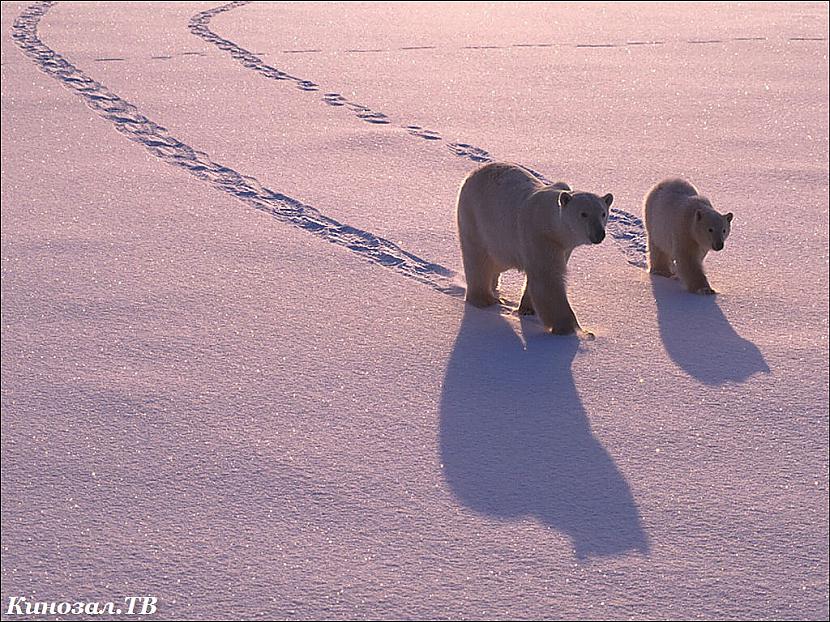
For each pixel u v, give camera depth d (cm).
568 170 961
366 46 1628
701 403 499
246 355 560
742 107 1221
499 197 620
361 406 496
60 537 378
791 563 364
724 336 588
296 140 1077
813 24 1806
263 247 748
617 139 1077
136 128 1132
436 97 1280
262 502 405
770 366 545
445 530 384
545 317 596
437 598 342
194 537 379
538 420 480
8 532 380
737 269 710
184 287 667
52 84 1336
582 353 563
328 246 753
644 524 390
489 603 340
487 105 1238
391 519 392
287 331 595
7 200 860
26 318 611
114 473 428
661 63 1498
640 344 577
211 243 757
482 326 608
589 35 1727
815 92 1299
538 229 589
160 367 542
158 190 898
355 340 583
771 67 1458
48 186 905
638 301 653
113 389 512
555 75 1414
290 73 1426
